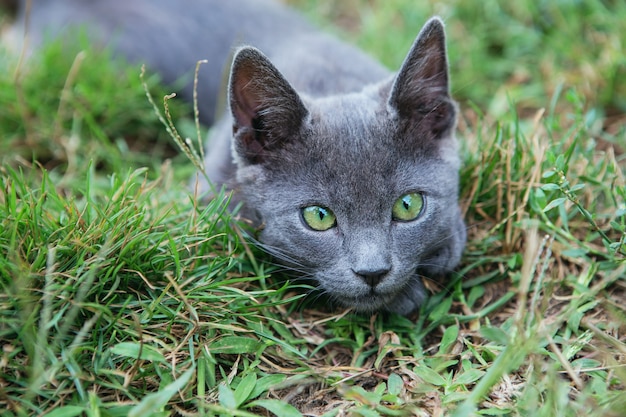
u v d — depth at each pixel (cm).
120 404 35
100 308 36
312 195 40
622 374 35
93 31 57
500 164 45
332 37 55
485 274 43
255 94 40
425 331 40
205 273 39
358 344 40
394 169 40
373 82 48
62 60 54
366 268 38
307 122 40
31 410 35
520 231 43
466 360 38
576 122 46
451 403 36
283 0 66
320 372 38
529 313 39
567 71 54
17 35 61
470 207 45
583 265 42
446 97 42
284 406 35
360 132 40
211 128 54
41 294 36
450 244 42
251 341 38
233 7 57
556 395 34
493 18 59
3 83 51
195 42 55
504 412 35
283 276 42
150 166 51
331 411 36
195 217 41
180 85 54
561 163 41
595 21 56
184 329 38
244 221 42
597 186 43
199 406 35
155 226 40
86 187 41
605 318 39
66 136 51
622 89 52
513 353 35
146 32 56
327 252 39
